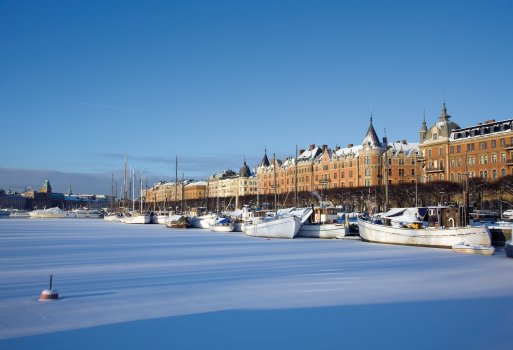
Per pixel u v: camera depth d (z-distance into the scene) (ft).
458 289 91.30
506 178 391.86
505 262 139.95
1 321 64.54
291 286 93.25
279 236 257.55
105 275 107.04
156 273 110.73
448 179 499.10
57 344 54.90
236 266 124.98
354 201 483.10
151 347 54.60
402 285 95.45
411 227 214.07
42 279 100.48
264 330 61.93
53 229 357.82
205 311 71.67
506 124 449.48
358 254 162.09
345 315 70.03
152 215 523.29
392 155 570.87
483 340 58.03
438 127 518.37
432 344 56.49
